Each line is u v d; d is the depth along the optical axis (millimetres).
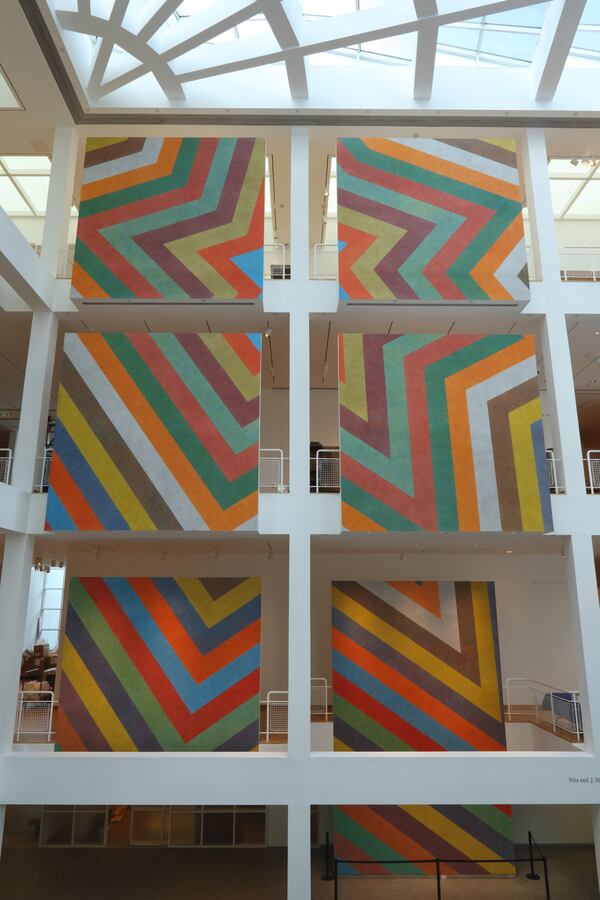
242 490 6449
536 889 6973
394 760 6031
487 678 7828
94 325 7465
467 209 7094
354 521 6387
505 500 6484
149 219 7020
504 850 7434
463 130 7781
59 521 6359
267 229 10711
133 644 6973
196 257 6918
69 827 8000
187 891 6711
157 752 6387
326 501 6605
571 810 8086
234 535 6699
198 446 6535
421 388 6699
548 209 7445
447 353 6781
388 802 5949
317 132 7828
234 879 7012
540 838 8008
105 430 6547
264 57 6516
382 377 6715
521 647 9047
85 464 6473
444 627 7980
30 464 6648
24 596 6492
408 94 7531
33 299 6789
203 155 7180
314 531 6527
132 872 7176
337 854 7414
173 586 7129
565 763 6047
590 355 8273
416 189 7133
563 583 9227
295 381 6875
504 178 7188
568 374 6930
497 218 7074
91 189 7094
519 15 7051
